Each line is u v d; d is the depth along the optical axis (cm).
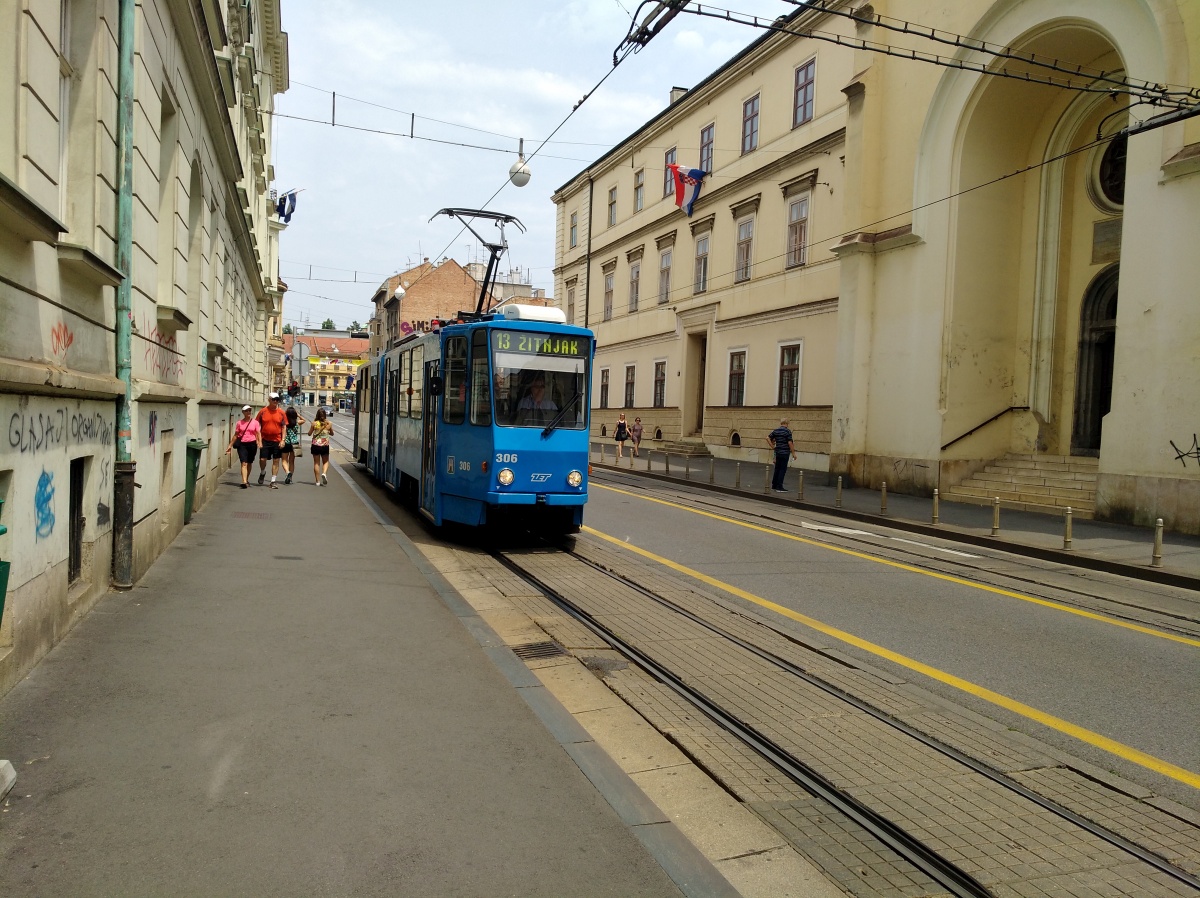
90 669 505
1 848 312
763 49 2816
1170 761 482
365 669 547
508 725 467
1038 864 361
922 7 1994
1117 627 798
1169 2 1427
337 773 392
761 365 2858
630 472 2583
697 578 954
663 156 3556
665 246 3550
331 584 796
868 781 438
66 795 354
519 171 1769
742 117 2988
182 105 953
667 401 3525
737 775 438
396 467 1566
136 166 722
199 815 345
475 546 1134
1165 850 378
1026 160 1988
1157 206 1437
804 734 499
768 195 2823
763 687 582
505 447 1082
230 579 787
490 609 780
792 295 2689
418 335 1420
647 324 3700
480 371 1112
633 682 586
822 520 1585
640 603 822
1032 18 1717
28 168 472
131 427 707
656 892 312
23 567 468
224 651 564
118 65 657
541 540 1192
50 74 508
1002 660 671
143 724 433
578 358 1136
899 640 720
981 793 429
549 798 382
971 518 1585
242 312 2161
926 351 1967
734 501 1862
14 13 447
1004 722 536
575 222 4509
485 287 1998
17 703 446
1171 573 1066
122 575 704
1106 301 1875
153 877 300
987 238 1953
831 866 352
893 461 2044
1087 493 1636
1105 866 362
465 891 304
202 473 1268
